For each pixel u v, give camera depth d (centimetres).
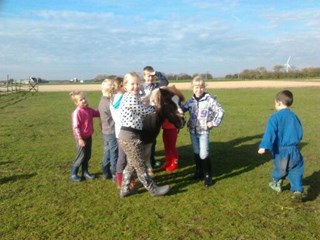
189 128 363
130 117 309
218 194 327
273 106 1148
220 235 249
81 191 340
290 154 305
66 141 597
